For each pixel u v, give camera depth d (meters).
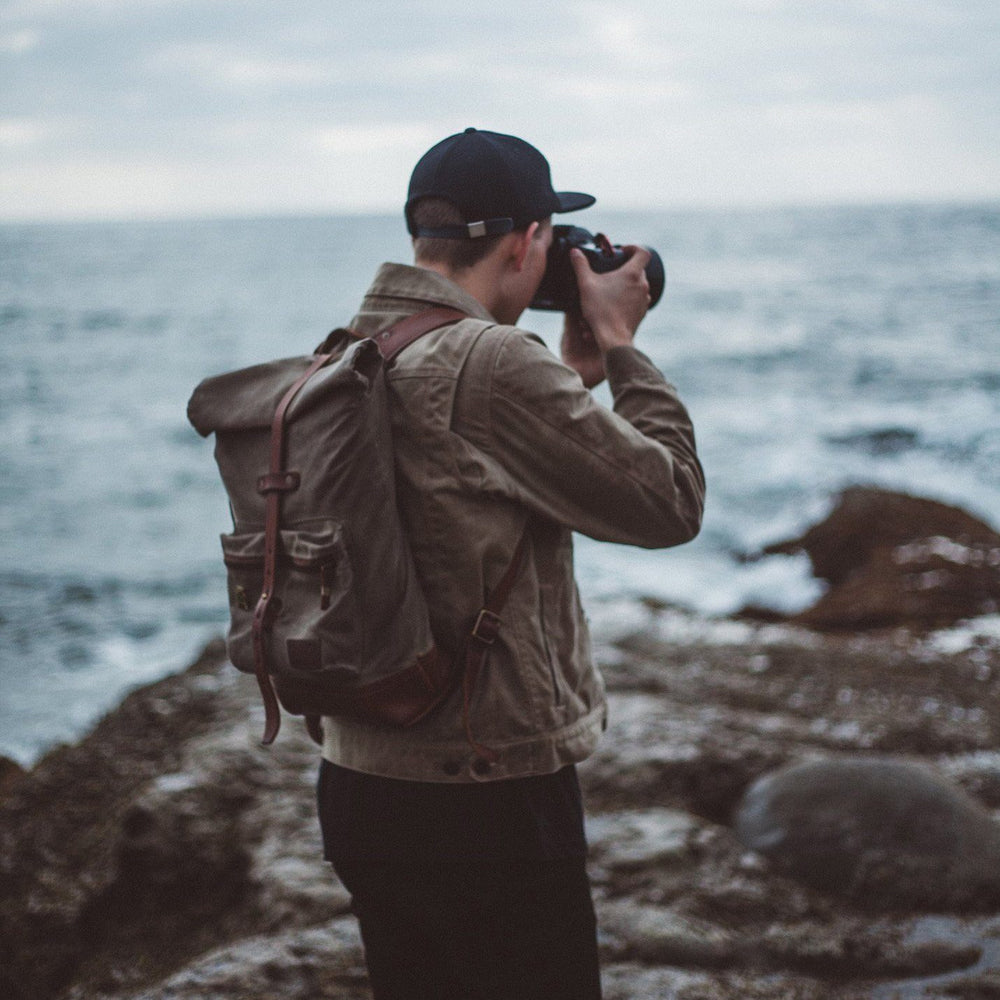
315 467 1.42
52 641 9.03
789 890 3.00
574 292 1.74
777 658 6.40
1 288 78.56
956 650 6.86
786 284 63.97
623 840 3.15
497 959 1.54
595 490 1.47
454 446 1.46
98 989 2.92
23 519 13.67
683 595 9.48
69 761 4.24
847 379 24.88
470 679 1.46
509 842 1.50
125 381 28.61
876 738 4.73
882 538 9.58
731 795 3.62
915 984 2.58
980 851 3.08
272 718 1.50
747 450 16.41
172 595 10.45
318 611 1.41
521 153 1.63
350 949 2.59
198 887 3.21
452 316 1.56
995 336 34.09
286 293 71.38
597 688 1.62
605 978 2.53
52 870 3.47
